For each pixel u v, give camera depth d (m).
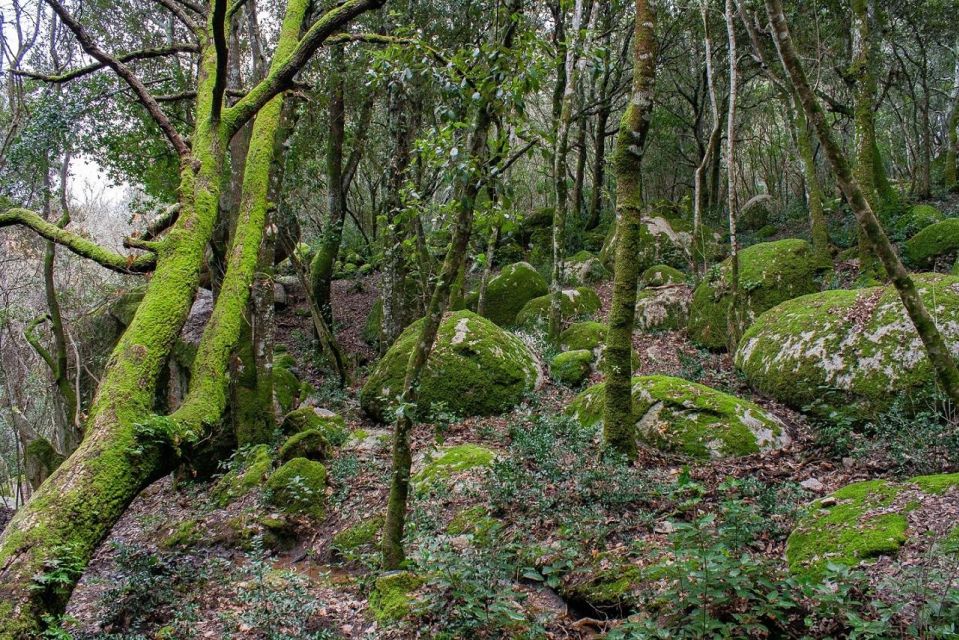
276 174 10.48
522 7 4.54
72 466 4.55
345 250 23.62
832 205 15.59
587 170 29.48
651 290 13.59
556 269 11.30
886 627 3.01
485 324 9.98
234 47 9.93
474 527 5.34
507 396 9.12
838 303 8.02
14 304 14.17
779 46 4.22
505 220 4.38
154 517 7.87
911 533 3.90
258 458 8.07
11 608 3.82
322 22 6.12
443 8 11.65
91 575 6.67
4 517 12.21
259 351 9.31
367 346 15.48
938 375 4.32
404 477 4.74
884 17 16.84
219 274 11.11
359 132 16.28
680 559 3.50
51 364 12.30
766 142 30.03
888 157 27.55
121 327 14.30
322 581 5.50
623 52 19.89
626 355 5.93
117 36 13.06
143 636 4.69
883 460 5.83
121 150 12.30
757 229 21.09
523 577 4.52
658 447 6.72
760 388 8.15
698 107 24.56
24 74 6.32
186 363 12.42
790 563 4.07
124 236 5.76
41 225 5.92
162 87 12.13
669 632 3.30
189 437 5.11
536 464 6.25
